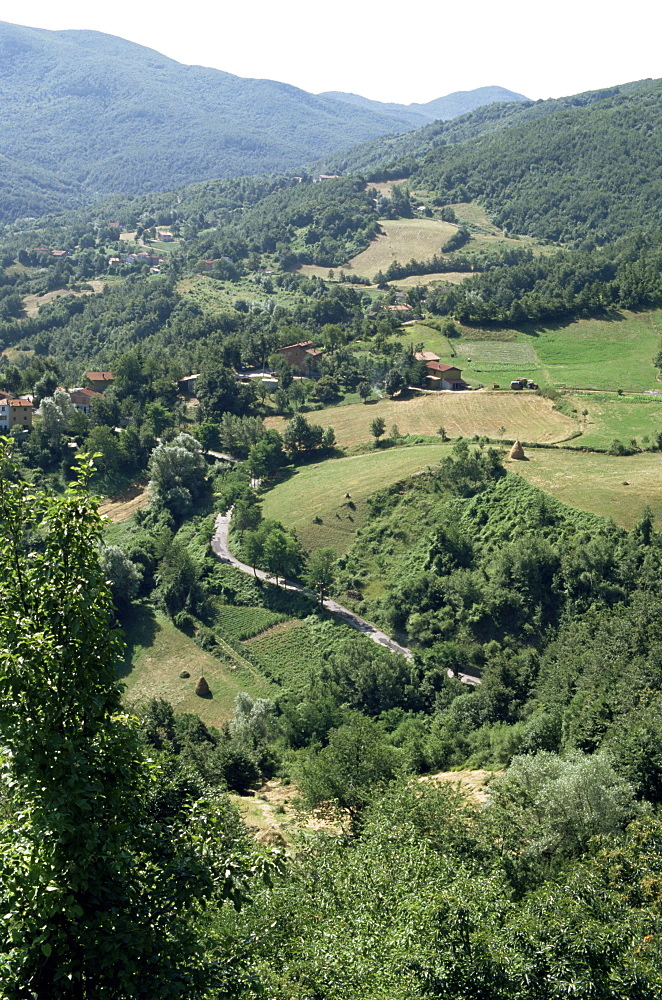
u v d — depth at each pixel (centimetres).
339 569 11969
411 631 10388
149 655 10738
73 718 1680
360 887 2831
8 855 1584
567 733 5750
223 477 15000
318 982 2130
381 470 13800
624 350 19988
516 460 13125
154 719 7831
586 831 3628
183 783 4019
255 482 15050
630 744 4484
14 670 1566
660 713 4888
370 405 17550
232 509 14138
